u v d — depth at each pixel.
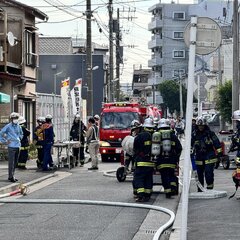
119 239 13.73
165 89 121.31
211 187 21.11
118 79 81.75
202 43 12.06
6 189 22.59
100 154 43.44
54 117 54.28
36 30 48.28
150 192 19.98
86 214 17.23
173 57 134.25
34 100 47.94
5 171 30.31
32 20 47.34
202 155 20.97
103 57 83.00
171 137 20.53
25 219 16.39
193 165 22.28
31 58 47.38
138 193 19.67
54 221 16.05
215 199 20.03
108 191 22.67
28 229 14.89
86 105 47.50
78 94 36.00
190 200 20.00
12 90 42.69
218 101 56.62
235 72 41.03
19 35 42.91
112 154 41.62
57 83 76.94
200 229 14.74
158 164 20.81
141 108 43.44
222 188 23.16
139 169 19.86
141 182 19.80
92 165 33.22
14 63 42.12
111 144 41.59
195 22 12.02
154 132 20.06
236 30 41.06
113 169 33.75
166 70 134.62
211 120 59.38
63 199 20.34
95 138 33.22
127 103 42.84
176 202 19.89
